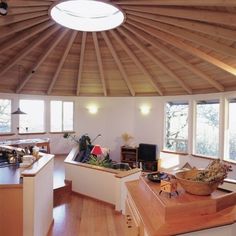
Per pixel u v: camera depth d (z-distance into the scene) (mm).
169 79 7039
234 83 5793
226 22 3041
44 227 3289
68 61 6504
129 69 6848
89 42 5434
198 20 3309
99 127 8703
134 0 3117
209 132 6910
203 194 1836
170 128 8000
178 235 1468
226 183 2533
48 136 8438
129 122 8469
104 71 7121
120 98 8539
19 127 7996
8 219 2691
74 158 6098
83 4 3773
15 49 5277
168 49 4941
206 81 6363
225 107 6270
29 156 3320
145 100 8250
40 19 3781
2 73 6039
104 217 4098
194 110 7254
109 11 4031
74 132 8672
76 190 5164
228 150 6305
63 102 8742
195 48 4473
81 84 8000
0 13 2885
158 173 2369
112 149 8641
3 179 2879
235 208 1834
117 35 4766
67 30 4586
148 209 1781
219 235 1613
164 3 2936
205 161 6816
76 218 4039
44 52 5523
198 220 1607
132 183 2439
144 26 4078
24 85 7465
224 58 4676
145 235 1580
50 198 3684
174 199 1757
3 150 4098
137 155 7984
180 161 7547
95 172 4828
